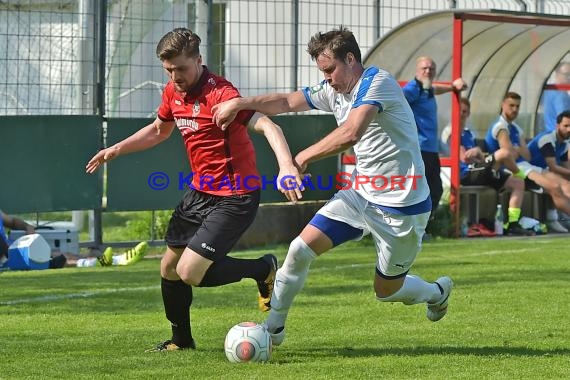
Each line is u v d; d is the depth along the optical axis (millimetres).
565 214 41094
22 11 34156
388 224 16531
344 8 39781
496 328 19906
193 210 17172
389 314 21719
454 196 38500
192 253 16641
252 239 37188
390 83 15914
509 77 44469
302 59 38625
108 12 36000
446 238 38281
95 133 35344
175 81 16562
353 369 15828
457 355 17047
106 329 20203
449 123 41125
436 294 18594
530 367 16016
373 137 16219
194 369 15867
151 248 37125
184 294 17438
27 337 19266
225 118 16047
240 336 16406
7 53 34125
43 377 15422
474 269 29172
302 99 16688
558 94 45031
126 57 36062
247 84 37656
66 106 35344
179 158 36531
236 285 26547
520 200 39688
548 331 19562
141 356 17109
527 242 37000
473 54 42594
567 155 42062
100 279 28531
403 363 16328
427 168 35688
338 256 33125
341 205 16641
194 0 36875
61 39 34875
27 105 34625
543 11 45000
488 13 37438
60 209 35094
